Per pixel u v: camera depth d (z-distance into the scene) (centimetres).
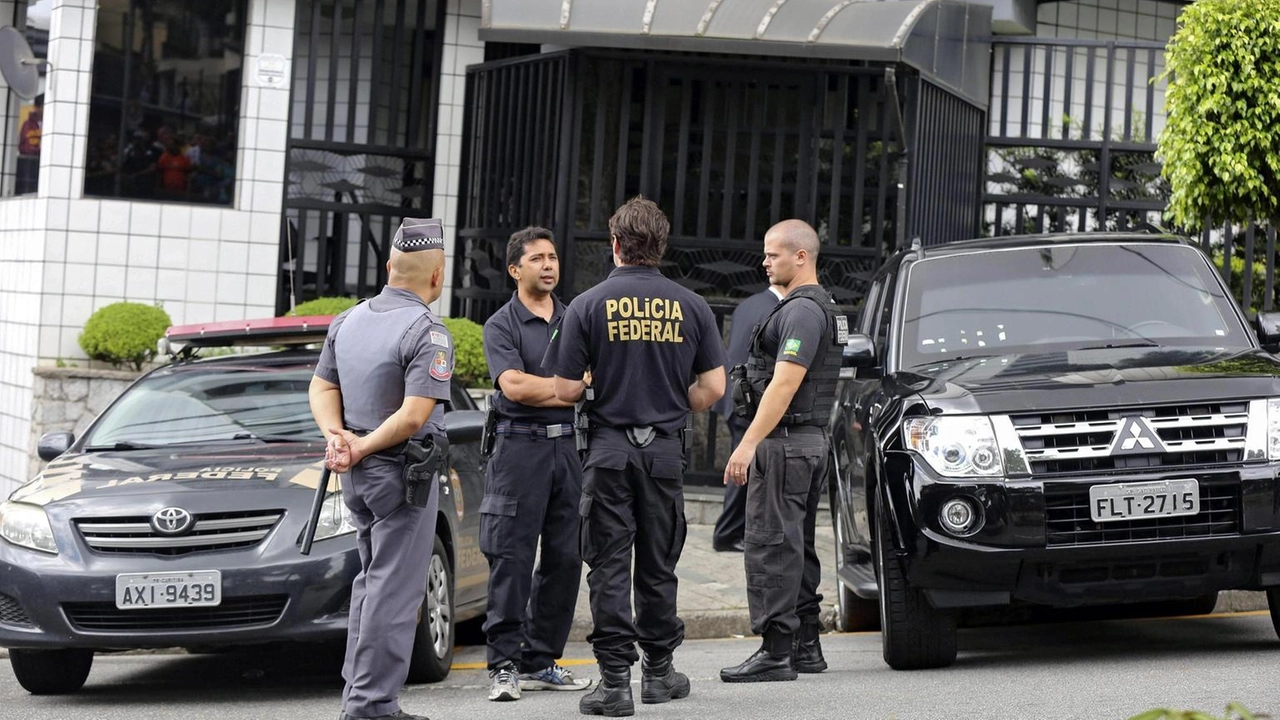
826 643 1015
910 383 887
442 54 1756
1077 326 938
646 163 1530
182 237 1680
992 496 802
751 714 725
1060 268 977
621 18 1427
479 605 1028
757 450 812
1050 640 975
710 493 1527
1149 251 983
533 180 1579
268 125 1705
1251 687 739
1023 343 934
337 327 719
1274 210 1308
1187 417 808
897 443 838
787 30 1402
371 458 694
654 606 761
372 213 1741
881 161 1517
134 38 1678
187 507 834
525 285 849
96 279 1656
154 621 827
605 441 745
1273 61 1278
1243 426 811
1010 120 1720
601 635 745
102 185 1669
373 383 697
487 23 1437
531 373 841
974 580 811
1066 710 702
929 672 845
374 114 1742
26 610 830
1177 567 811
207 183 1702
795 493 810
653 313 746
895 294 991
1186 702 707
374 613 694
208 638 822
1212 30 1281
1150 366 852
